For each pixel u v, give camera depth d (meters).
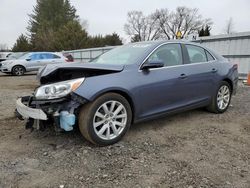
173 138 3.77
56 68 3.49
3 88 9.13
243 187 2.54
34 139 3.68
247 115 5.05
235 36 10.62
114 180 2.64
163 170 2.84
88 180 2.64
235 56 10.73
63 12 56.81
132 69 3.63
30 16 58.84
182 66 4.28
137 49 4.11
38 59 15.58
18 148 3.39
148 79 3.73
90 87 3.18
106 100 3.32
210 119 4.74
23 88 9.15
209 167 2.92
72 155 3.17
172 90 4.05
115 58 4.12
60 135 3.80
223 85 5.11
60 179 2.66
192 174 2.76
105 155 3.17
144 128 4.17
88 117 3.22
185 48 4.47
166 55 4.13
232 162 3.04
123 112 3.54
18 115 3.67
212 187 2.54
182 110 4.34
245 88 8.59
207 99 4.78
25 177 2.69
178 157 3.15
